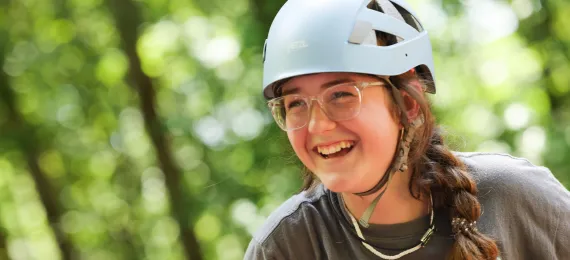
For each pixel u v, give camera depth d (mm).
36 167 16000
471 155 2912
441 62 10766
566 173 9547
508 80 10484
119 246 17562
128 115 15430
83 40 14570
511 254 2721
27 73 14812
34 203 19578
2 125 15531
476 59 10648
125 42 13000
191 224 12719
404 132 2584
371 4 2621
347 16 2490
